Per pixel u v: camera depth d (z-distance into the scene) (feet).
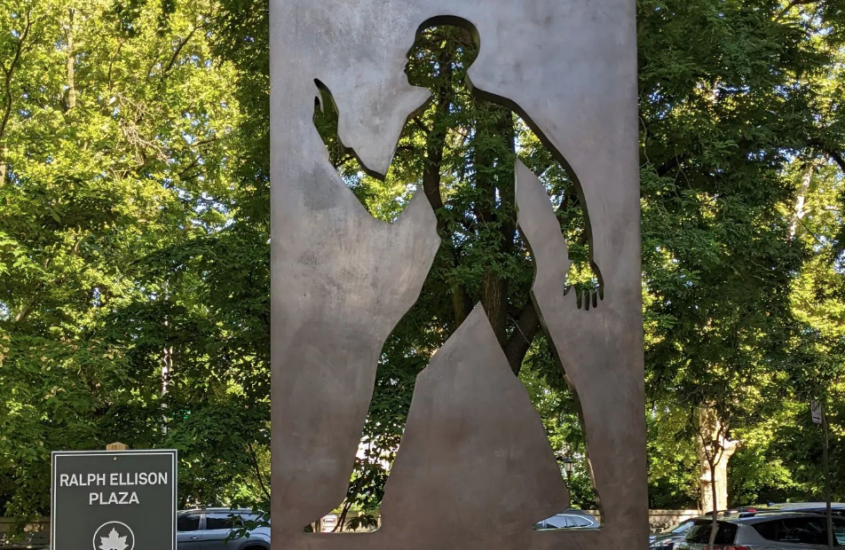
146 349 38.63
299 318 14.90
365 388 14.79
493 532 14.66
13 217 38.29
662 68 38.01
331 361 14.80
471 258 38.06
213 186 60.90
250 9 42.80
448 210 38.52
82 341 37.78
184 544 56.13
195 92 61.46
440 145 39.70
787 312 44.29
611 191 15.62
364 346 14.88
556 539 14.69
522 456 14.87
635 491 14.87
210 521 57.00
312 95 15.51
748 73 38.27
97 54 61.98
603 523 14.76
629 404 15.07
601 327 15.23
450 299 41.86
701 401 44.83
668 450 79.56
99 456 19.63
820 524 43.16
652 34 39.45
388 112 15.56
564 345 15.12
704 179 41.81
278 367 14.76
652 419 76.38
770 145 41.29
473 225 39.70
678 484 98.22
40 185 39.27
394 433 33.60
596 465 14.87
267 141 42.55
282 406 14.67
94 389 42.52
